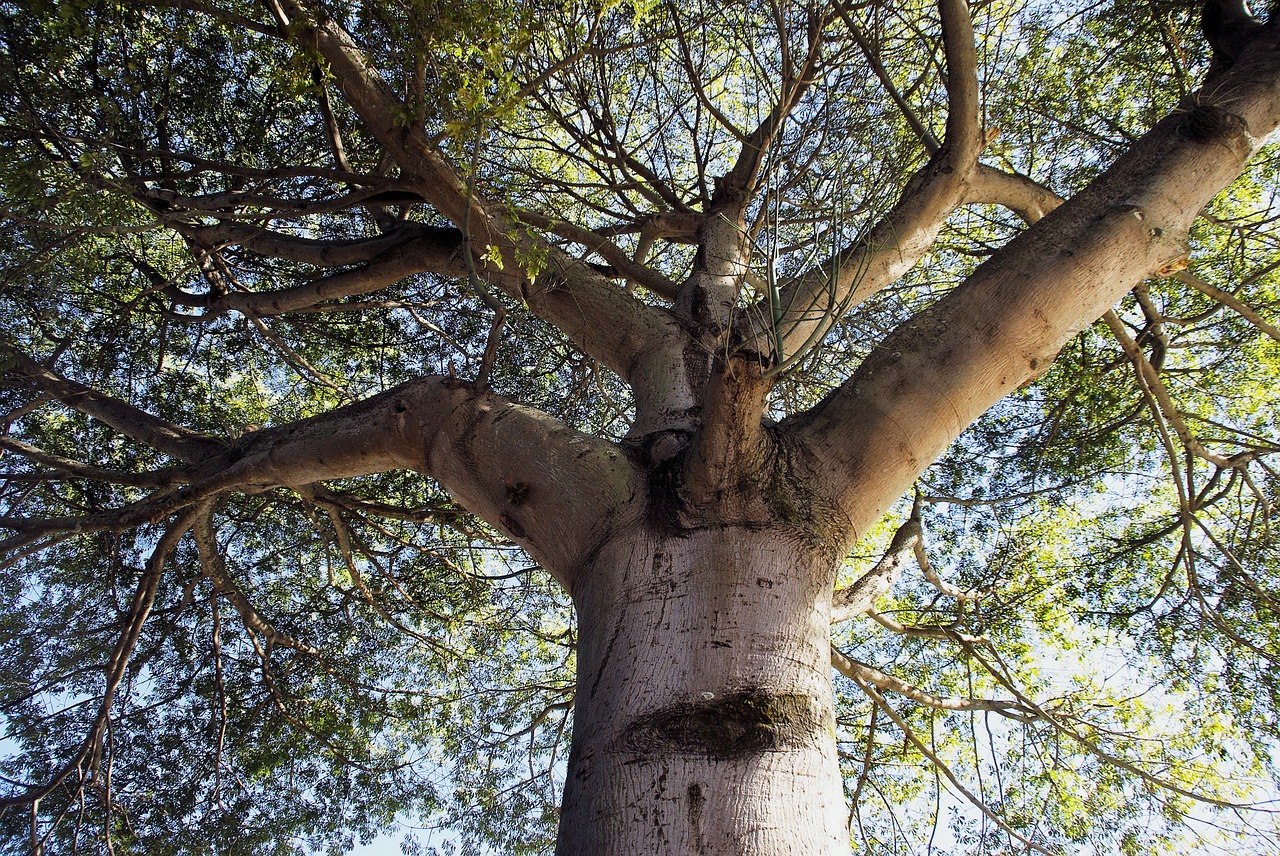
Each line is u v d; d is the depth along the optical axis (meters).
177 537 6.02
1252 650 5.63
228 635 7.94
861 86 4.81
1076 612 6.84
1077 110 6.79
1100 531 7.15
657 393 3.99
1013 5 6.29
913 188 4.81
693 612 2.87
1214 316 6.67
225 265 7.19
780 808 2.46
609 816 2.48
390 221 6.31
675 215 5.48
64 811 6.20
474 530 6.86
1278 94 4.04
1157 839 6.16
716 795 2.46
